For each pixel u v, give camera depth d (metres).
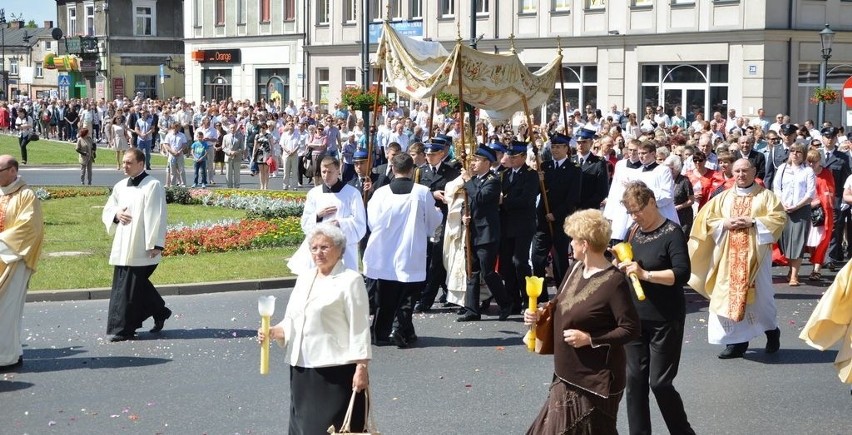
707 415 11.83
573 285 8.83
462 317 17.19
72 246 25.41
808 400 12.44
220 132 45.41
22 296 14.02
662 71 49.28
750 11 45.66
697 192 21.14
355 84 66.69
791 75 46.22
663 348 10.09
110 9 94.12
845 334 11.98
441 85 18.59
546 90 20.92
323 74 69.31
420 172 18.56
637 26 49.91
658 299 10.07
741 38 46.06
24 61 123.62
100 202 35.81
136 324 15.72
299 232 26.38
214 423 11.53
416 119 46.69
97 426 11.41
